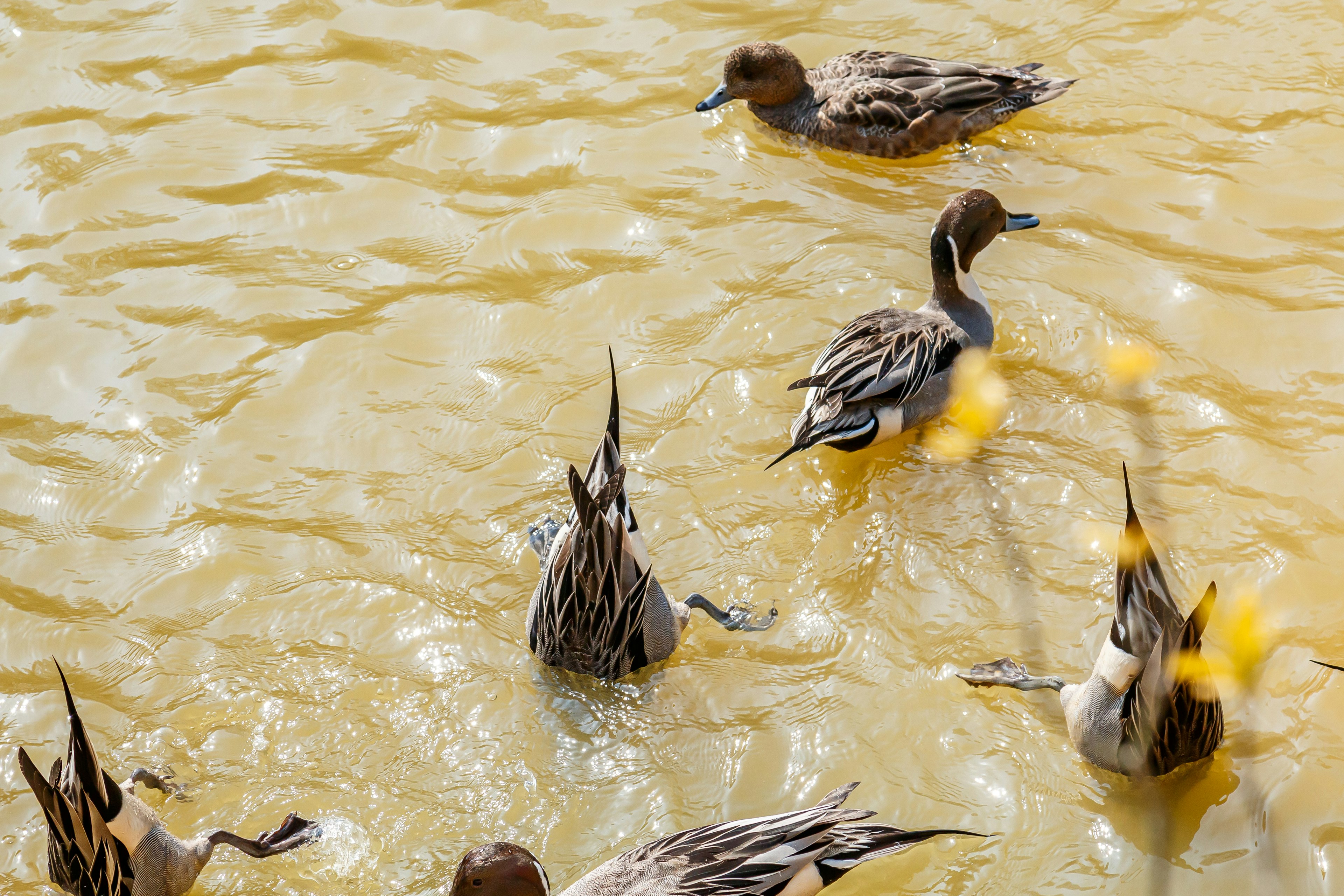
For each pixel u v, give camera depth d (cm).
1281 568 702
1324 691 641
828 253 955
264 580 757
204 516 798
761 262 954
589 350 895
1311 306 866
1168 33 1121
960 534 753
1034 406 824
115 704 693
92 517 802
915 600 720
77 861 566
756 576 746
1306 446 773
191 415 864
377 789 646
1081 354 855
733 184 1034
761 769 642
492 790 643
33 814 640
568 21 1224
